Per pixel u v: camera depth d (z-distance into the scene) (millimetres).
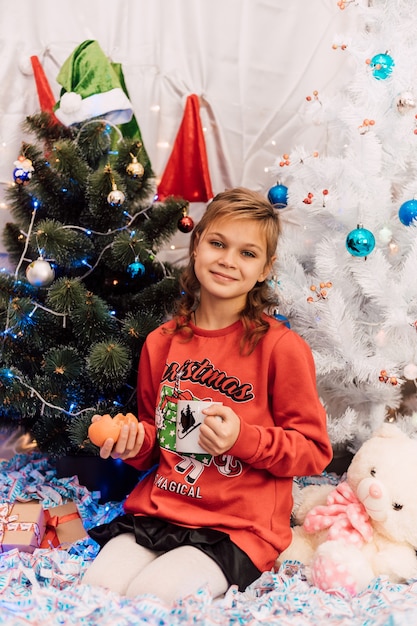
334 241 1554
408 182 1607
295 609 1074
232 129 2027
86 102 1622
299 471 1240
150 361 1407
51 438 1585
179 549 1173
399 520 1266
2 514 1417
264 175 2062
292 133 2045
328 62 2020
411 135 1498
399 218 1480
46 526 1473
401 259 1591
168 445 1304
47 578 1222
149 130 1990
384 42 1526
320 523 1337
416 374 1496
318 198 1511
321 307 1513
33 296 1600
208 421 1146
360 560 1201
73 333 1587
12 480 1657
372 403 1662
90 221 1595
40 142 1733
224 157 2033
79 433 1479
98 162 1637
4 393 1503
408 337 1555
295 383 1275
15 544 1305
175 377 1331
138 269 1549
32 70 1905
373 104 1495
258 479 1264
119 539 1233
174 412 1308
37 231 1493
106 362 1425
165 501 1258
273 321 1351
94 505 1579
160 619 996
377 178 1502
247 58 2000
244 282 1305
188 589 1082
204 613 1002
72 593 1075
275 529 1252
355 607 1088
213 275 1307
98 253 1600
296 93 2029
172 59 1975
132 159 1607
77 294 1460
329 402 1800
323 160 1564
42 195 1577
